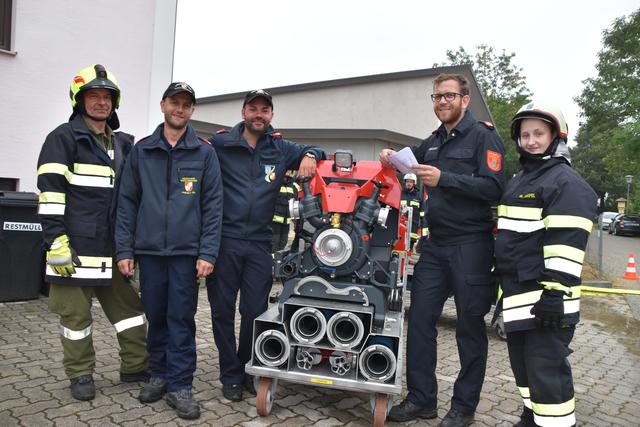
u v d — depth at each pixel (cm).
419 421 350
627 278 1275
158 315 346
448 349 545
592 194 273
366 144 1536
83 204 342
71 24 672
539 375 283
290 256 350
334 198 336
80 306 341
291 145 379
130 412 328
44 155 328
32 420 308
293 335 325
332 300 340
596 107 3297
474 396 338
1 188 645
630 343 638
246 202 357
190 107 341
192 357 340
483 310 336
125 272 333
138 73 739
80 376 342
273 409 348
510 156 3681
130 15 725
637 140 2489
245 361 368
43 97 659
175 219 333
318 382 320
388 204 357
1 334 472
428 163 362
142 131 754
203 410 340
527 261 286
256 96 349
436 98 344
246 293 366
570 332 284
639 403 420
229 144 359
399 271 364
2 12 625
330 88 1981
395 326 335
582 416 386
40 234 593
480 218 337
